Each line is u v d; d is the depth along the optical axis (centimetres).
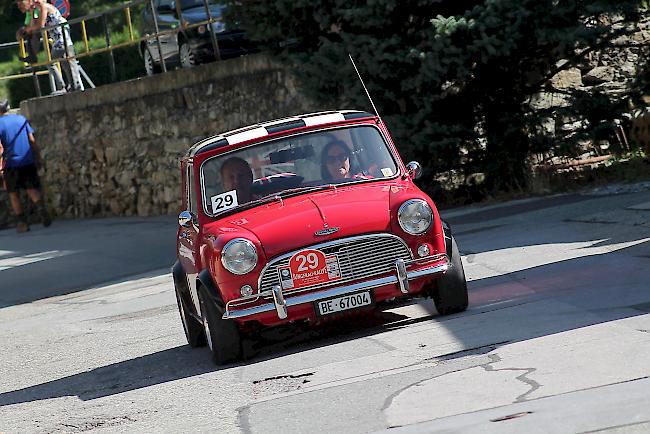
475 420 1834
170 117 7656
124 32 11275
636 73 6097
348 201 2806
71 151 8869
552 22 4966
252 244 2712
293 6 5278
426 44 5044
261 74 6694
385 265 2745
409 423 1900
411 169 3045
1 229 9175
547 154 5597
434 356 2411
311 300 2702
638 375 1958
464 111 5441
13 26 11881
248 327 2798
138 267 5594
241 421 2141
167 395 2542
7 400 2858
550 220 4428
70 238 7312
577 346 2258
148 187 8081
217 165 2989
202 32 7344
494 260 3731
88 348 3506
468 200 5606
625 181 5153
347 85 5353
